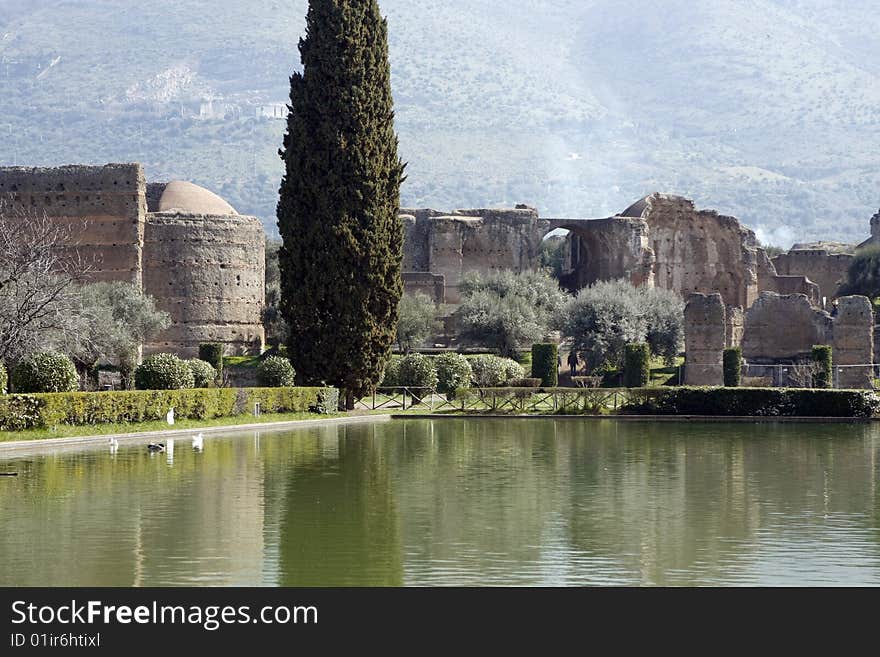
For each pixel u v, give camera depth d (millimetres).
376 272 81250
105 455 54562
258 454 55969
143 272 118062
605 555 34188
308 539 35844
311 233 80625
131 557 33594
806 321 121312
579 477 48500
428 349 124438
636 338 117875
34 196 115375
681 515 39938
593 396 81625
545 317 125438
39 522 37844
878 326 119875
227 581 31547
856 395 78438
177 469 49906
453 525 38000
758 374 112500
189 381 75500
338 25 80625
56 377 65625
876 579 31969
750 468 51656
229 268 121188
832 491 45094
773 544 35594
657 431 70312
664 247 149750
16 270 74625
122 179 115750
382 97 81875
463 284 134500
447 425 74688
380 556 33938
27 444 56438
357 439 64250
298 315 81312
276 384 80688
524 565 33188
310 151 80875
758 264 153625
